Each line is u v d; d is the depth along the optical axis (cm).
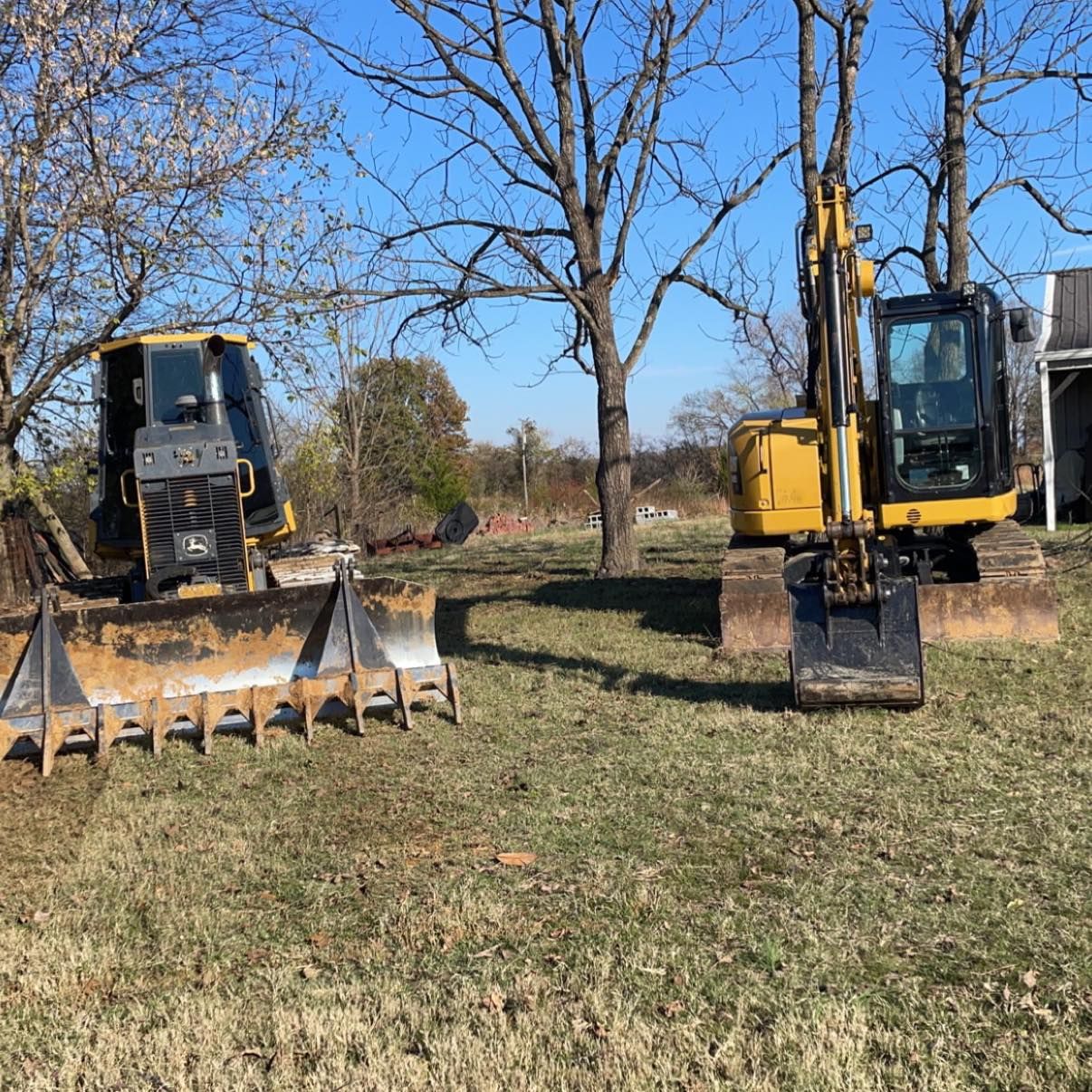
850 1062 359
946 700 782
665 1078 359
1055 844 522
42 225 1344
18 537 1340
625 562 1625
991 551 984
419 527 2997
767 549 1095
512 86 1503
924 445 1003
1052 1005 389
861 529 746
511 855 558
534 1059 377
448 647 1138
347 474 2589
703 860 538
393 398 2770
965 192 1511
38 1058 400
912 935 448
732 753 697
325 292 1336
